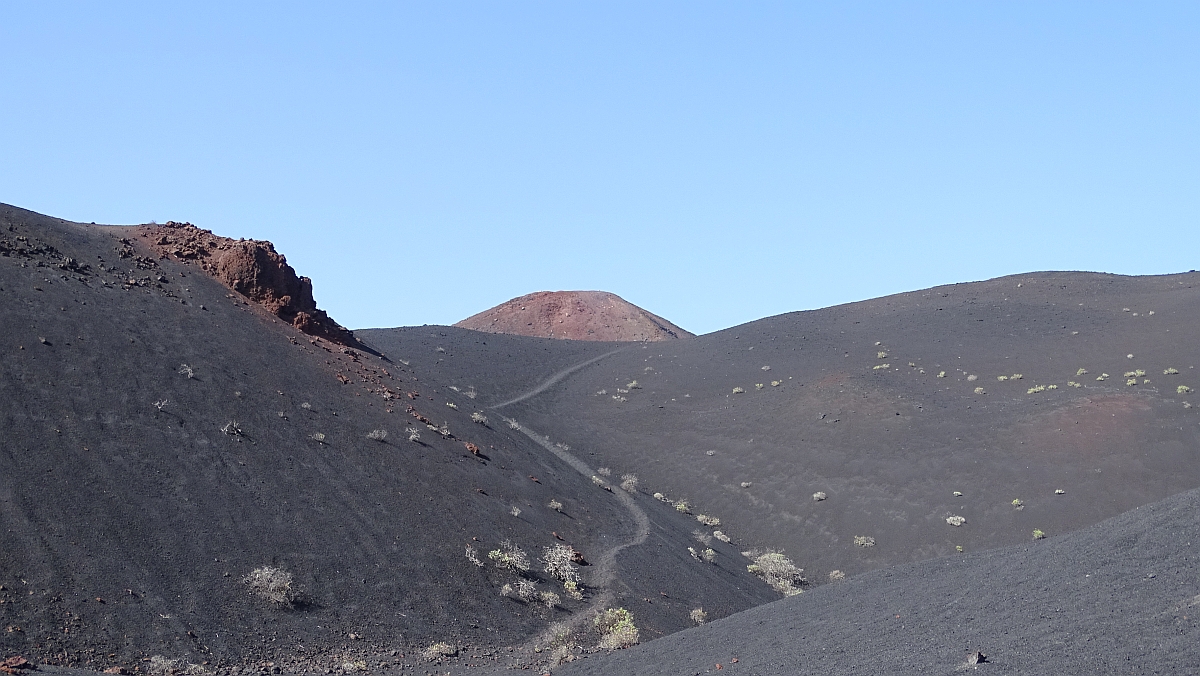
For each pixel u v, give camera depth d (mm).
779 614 25656
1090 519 47188
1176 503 22594
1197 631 14359
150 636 21953
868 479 53875
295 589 26484
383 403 43781
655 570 37562
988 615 18906
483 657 26812
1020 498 49531
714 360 82438
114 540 24547
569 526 40250
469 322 150375
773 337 87312
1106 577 18781
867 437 58438
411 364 74625
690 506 55281
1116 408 55844
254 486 30516
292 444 34469
